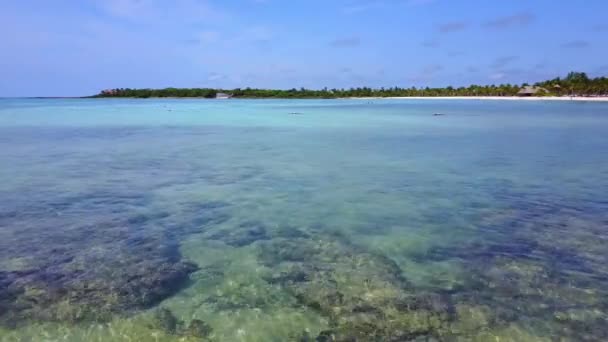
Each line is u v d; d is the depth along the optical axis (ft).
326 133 84.17
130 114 152.56
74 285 19.04
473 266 21.15
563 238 24.70
